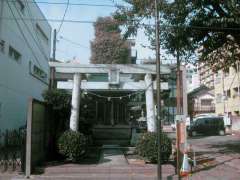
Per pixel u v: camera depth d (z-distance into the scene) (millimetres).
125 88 18578
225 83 52375
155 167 15391
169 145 16281
